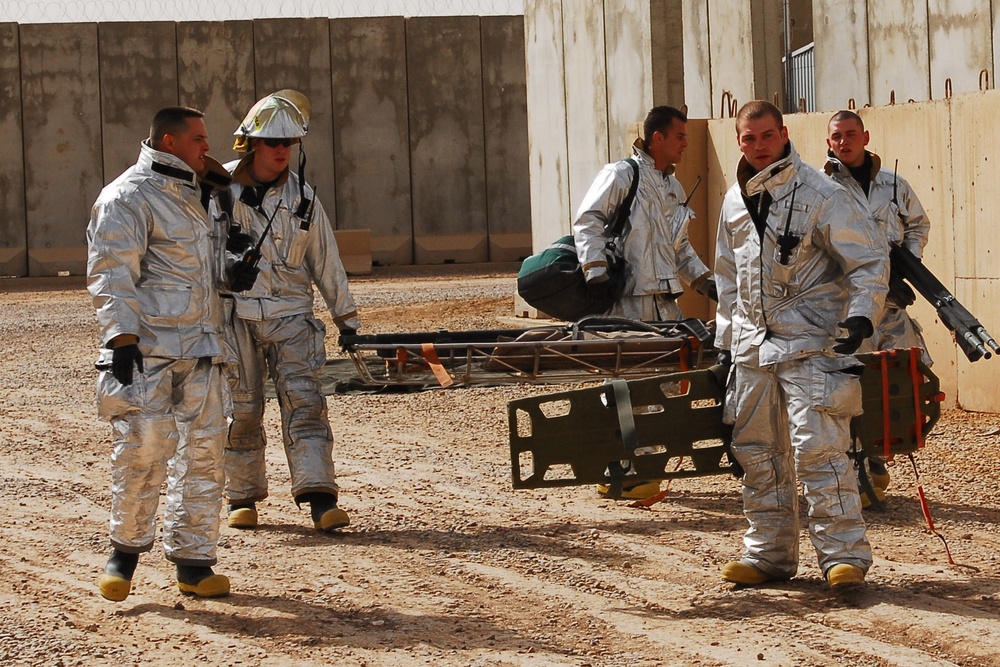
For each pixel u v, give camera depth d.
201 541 6.42
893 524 7.53
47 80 35.97
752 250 6.04
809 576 6.47
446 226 37.81
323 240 8.00
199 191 6.32
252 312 7.71
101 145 36.22
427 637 5.71
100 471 9.69
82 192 36.16
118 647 5.64
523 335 8.33
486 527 7.74
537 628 5.82
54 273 35.53
